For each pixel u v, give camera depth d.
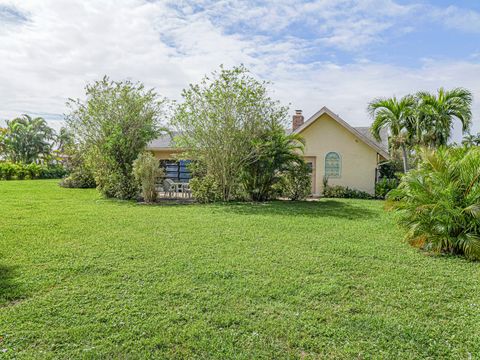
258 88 14.99
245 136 15.33
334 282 4.97
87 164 18.06
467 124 15.29
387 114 16.20
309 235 8.02
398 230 8.73
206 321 3.79
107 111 17.28
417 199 7.39
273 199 16.58
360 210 12.53
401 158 19.11
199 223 9.41
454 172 7.20
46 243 7.04
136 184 16.08
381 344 3.41
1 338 3.41
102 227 8.73
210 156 15.84
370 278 5.19
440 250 6.73
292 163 16.30
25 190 19.80
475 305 4.30
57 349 3.26
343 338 3.51
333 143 19.39
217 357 3.18
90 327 3.62
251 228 8.77
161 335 3.50
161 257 6.10
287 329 3.65
